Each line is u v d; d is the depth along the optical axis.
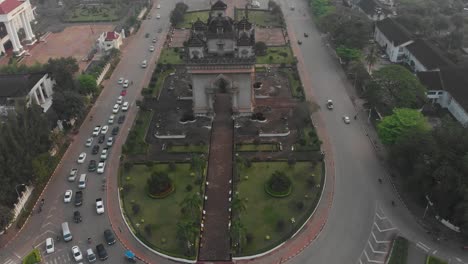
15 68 159.38
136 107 148.75
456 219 91.75
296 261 89.25
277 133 129.25
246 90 135.25
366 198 105.50
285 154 121.19
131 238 96.12
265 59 181.12
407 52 171.75
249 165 114.88
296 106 138.00
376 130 131.75
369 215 100.31
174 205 103.81
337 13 199.12
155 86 160.88
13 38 194.12
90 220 101.31
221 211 101.81
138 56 189.25
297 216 99.50
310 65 176.25
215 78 132.00
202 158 115.62
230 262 89.19
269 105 145.75
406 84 130.50
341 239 94.06
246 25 134.12
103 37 193.88
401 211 101.25
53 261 91.00
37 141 114.38
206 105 138.25
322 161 117.44
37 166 106.69
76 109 136.25
